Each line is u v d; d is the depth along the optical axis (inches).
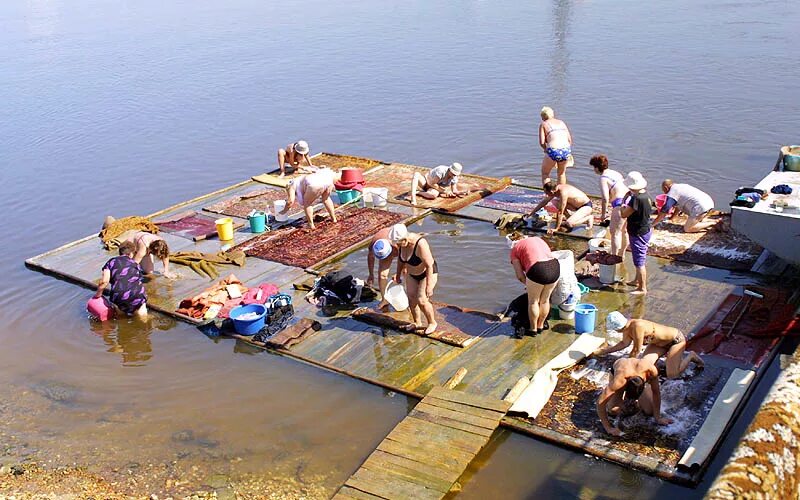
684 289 524.4
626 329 410.9
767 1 1957.4
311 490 367.9
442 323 500.4
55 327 560.7
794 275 532.7
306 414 428.5
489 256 622.8
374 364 462.9
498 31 1819.6
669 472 346.6
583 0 2222.0
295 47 1808.6
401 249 477.1
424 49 1670.8
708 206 603.8
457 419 394.3
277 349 491.5
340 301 540.7
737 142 936.3
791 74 1222.3
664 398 397.4
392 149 1022.4
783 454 242.5
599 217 673.0
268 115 1245.7
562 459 369.4
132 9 2778.1
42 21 2517.2
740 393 389.7
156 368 493.0
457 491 355.3
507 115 1124.5
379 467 365.1
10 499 372.2
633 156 908.6
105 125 1240.2
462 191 764.6
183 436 418.6
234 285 574.2
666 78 1252.5
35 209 893.2
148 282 605.6
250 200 780.0
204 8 2704.2
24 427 437.4
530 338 473.4
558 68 1384.1
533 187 770.2
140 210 880.3
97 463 399.9
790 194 556.1
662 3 2062.0
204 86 1467.8
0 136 1200.2
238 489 372.2
